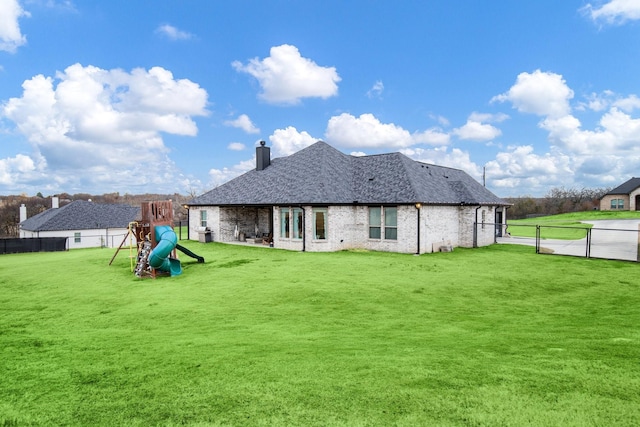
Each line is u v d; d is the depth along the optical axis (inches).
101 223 1952.5
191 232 1178.6
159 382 214.5
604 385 192.9
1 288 556.4
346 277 570.3
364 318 377.4
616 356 238.4
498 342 282.4
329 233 859.4
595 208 3009.4
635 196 2637.8
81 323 374.9
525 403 176.1
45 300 478.6
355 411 174.1
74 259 855.7
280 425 164.7
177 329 346.3
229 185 1146.0
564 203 3166.8
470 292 485.4
